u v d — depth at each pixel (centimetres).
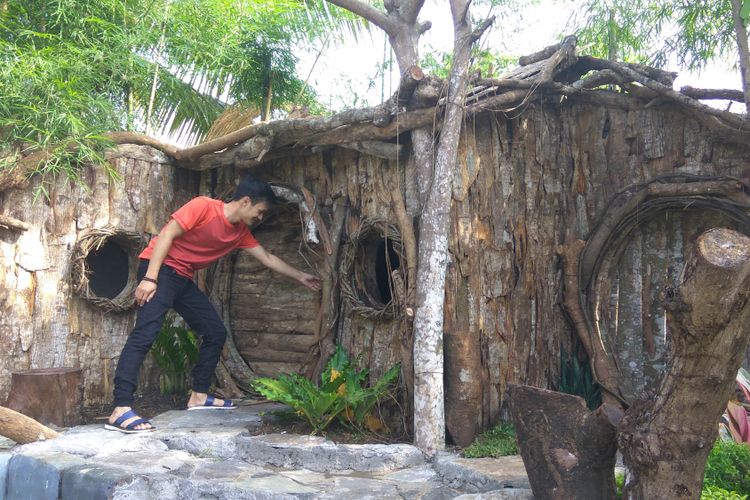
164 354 623
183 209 506
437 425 430
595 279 507
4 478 435
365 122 498
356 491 367
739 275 239
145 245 620
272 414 502
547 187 512
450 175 438
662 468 282
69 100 562
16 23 630
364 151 511
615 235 502
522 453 332
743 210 466
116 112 673
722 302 246
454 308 463
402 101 464
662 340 497
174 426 491
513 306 488
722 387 268
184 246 517
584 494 314
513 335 485
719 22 604
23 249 558
